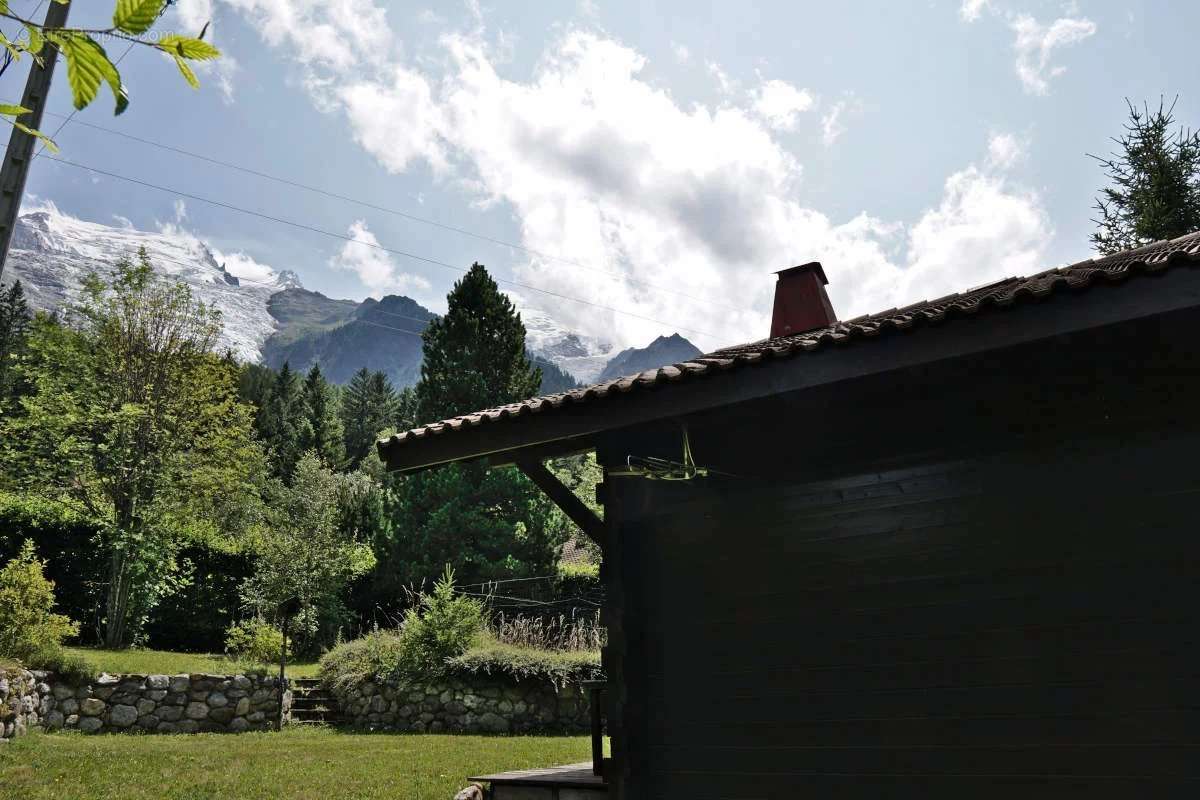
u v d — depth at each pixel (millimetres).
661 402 4891
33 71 2957
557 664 14594
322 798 7164
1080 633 4250
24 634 11414
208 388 19406
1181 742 3922
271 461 43250
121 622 16844
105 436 17547
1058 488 4477
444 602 15492
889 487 4969
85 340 18828
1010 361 4727
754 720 5059
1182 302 3600
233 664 15055
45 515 17375
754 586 5262
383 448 5898
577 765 7328
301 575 20469
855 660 4824
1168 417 4281
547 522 23328
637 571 5734
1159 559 4148
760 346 6160
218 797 7062
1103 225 19531
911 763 4527
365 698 14547
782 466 5363
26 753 8547
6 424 18141
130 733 11750
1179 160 18562
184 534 19375
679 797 5191
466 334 27062
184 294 19703
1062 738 4180
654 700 5434
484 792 6484
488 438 5523
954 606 4602
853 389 5078
